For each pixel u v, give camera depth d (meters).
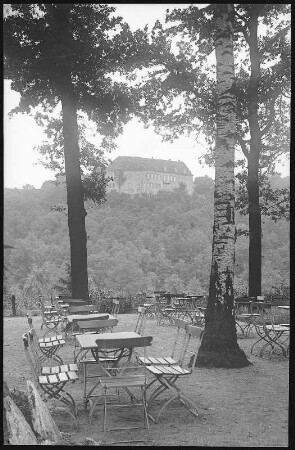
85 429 6.21
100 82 21.27
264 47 24.98
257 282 23.14
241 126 24.42
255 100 22.91
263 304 12.13
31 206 99.38
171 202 122.19
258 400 7.55
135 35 21.94
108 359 7.64
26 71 18.69
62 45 18.06
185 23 23.05
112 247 110.00
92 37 19.69
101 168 24.97
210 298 10.69
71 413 6.22
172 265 112.00
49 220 97.56
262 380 8.97
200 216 118.81
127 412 7.00
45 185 101.81
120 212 120.56
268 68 23.09
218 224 10.88
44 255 90.56
